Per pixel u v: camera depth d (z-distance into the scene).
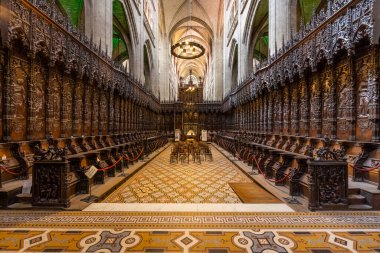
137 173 10.16
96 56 10.95
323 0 15.17
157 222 4.39
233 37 27.30
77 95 9.66
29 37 6.46
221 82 39.78
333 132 7.59
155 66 32.16
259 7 18.78
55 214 4.77
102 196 6.27
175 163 13.15
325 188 5.09
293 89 10.51
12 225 4.20
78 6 16.27
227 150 18.89
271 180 8.13
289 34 12.42
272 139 11.97
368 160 5.92
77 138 9.12
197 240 3.69
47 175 5.09
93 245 3.51
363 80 6.51
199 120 33.12
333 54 7.20
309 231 4.02
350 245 3.54
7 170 5.30
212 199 6.40
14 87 6.33
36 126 7.27
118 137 13.88
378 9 5.47
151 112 28.20
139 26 22.12
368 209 4.98
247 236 3.83
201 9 39.78
